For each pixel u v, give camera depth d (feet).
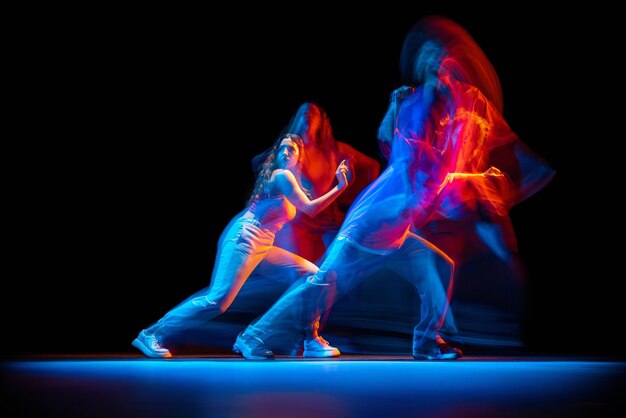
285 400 6.45
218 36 19.79
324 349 14.11
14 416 5.55
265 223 13.83
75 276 20.04
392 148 13.42
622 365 11.21
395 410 5.77
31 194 19.84
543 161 18.57
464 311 19.10
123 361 12.73
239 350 13.32
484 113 16.28
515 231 18.97
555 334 19.07
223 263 13.76
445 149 14.60
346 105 19.72
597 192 18.61
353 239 12.97
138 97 19.93
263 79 19.94
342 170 13.43
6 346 19.67
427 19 18.74
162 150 20.13
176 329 14.15
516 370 9.95
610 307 18.76
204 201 20.18
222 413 5.64
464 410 5.78
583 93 18.49
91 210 20.03
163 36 19.66
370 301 19.52
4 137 19.60
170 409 5.90
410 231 13.65
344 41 19.62
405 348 19.25
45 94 19.60
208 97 20.07
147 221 20.17
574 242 18.88
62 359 13.71
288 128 19.83
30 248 19.90
